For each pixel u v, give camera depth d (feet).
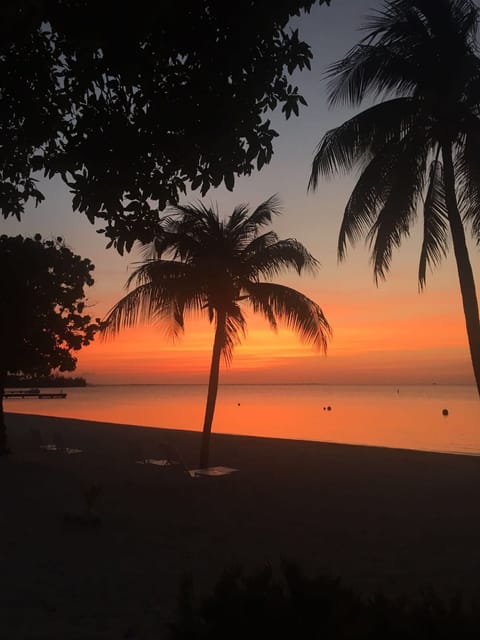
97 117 16.38
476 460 62.23
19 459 59.77
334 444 75.56
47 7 14.52
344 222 38.73
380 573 25.68
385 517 36.86
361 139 37.40
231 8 15.55
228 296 54.60
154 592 22.52
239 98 16.46
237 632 9.12
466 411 186.80
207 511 38.32
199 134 16.47
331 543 30.83
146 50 15.79
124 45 15.46
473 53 36.86
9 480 47.80
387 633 8.89
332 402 280.31
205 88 16.20
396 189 37.81
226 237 54.95
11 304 54.85
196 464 60.23
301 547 30.01
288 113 17.53
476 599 10.27
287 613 9.07
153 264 53.78
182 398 352.08
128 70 15.72
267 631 9.00
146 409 204.74
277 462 61.11
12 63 16.61
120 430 96.48
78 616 19.85
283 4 15.64
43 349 56.85
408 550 29.48
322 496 43.75
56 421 114.83
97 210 17.04
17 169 18.40
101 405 237.04
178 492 44.45
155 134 16.52
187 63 16.28
